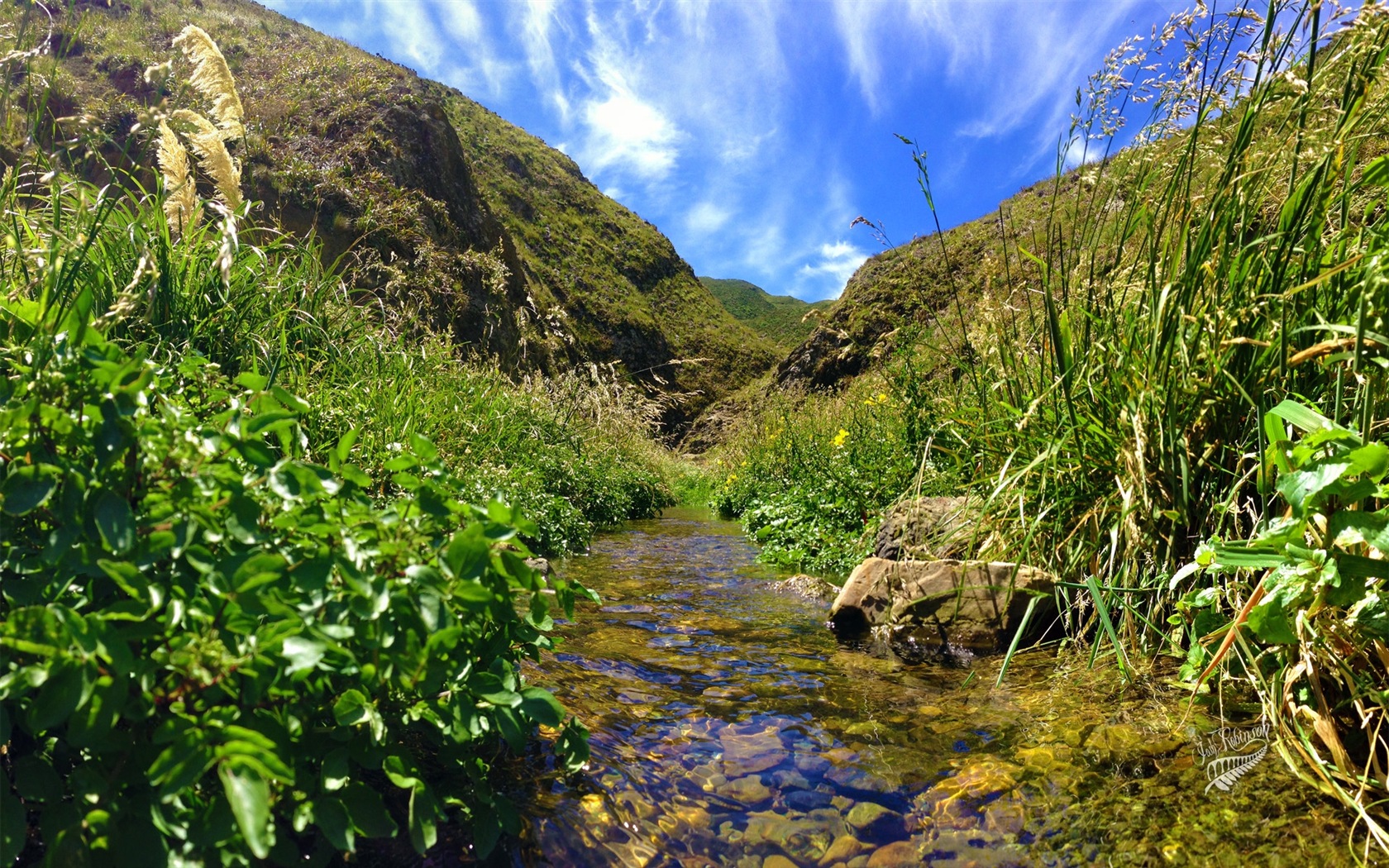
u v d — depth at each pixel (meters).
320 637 1.17
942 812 1.67
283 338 3.63
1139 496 2.54
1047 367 3.20
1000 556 3.10
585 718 2.10
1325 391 2.19
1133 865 1.43
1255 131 2.46
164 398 1.45
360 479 1.47
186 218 3.96
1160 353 2.55
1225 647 1.87
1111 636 2.20
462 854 1.39
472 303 13.95
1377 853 1.39
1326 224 2.45
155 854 1.04
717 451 19.16
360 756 1.28
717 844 1.55
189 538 1.19
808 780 1.82
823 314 7.57
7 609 1.22
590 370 12.68
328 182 12.21
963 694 2.38
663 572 4.88
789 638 3.15
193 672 1.06
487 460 5.46
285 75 17.14
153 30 16.31
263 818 0.98
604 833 1.53
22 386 1.28
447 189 18.09
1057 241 3.49
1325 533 1.58
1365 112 2.11
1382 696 1.58
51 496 1.21
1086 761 1.82
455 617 1.31
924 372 4.90
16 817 1.01
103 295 2.97
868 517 5.27
